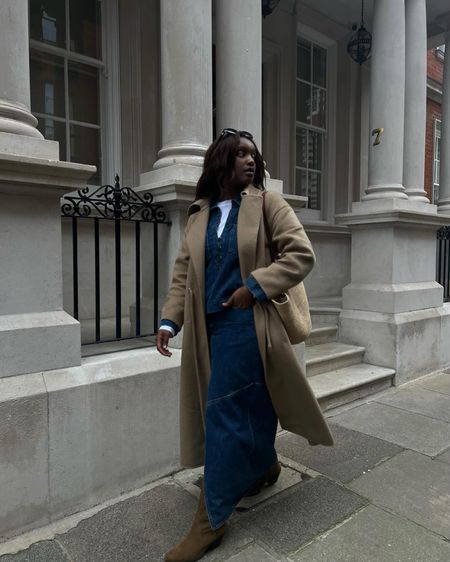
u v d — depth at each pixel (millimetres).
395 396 4363
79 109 4660
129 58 4785
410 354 4793
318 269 6859
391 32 4914
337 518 2367
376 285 4914
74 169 2348
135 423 2641
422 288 5059
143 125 4891
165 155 3283
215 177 2193
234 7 3576
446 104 6680
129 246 4656
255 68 3662
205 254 2141
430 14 6906
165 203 3100
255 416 2152
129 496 2588
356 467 2924
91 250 4418
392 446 3242
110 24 4730
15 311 2357
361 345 4938
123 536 2227
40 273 2428
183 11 3207
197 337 2166
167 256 3174
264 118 6691
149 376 2689
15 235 2330
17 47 2373
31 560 2057
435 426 3617
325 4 6820
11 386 2246
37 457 2283
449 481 2758
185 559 2018
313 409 2135
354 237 5121
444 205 6672
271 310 2055
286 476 2803
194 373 2227
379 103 5008
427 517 2387
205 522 2078
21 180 2229
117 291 2963
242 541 2178
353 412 3928
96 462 2494
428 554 2096
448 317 5316
